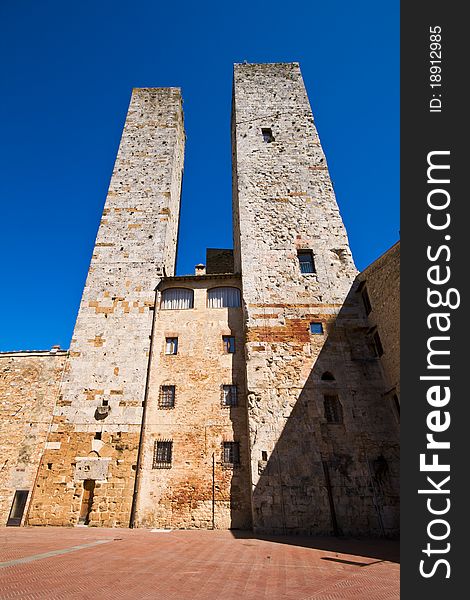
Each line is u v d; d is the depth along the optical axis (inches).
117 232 957.2
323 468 647.8
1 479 684.7
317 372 736.3
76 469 689.0
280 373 732.7
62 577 265.0
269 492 628.1
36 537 496.7
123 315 842.2
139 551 395.2
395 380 683.4
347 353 756.6
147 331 823.1
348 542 520.7
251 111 1117.1
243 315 812.0
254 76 1196.5
